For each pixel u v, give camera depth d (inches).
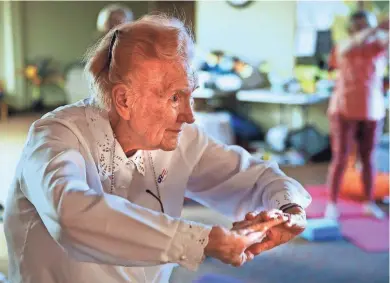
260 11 273.9
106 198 32.9
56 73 440.5
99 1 449.4
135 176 44.8
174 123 39.4
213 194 50.6
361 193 193.8
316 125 266.8
